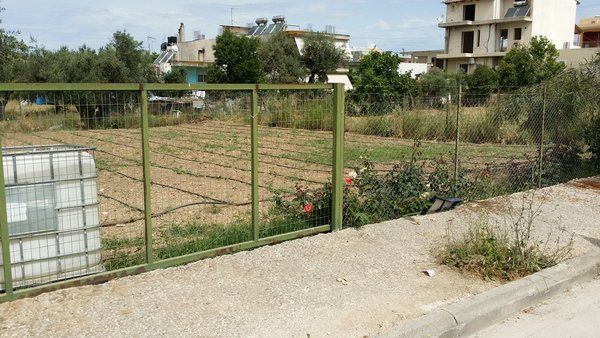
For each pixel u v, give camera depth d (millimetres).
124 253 5520
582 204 8070
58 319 3984
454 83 37625
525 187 9180
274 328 3980
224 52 41625
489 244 5445
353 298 4543
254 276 4922
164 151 14562
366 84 32531
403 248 5820
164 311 4176
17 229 4320
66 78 26422
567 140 10875
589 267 5602
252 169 5562
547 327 4469
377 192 6887
